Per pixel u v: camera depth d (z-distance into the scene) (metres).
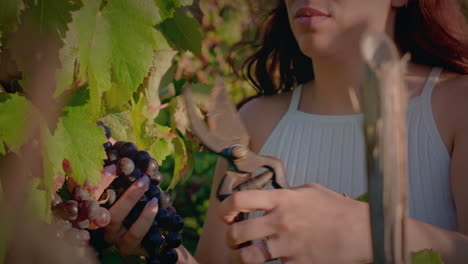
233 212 0.85
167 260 1.03
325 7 1.24
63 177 0.83
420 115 1.32
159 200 1.03
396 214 0.37
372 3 1.27
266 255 0.86
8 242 0.38
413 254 0.78
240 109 1.82
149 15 0.91
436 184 1.29
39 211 0.70
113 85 0.95
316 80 1.54
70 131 0.80
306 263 0.86
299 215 0.86
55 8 0.75
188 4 1.12
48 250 0.37
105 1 0.88
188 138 1.31
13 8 0.71
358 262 0.86
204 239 1.62
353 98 0.38
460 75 1.38
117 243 1.00
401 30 1.43
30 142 0.70
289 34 1.76
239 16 3.66
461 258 0.99
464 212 1.16
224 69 3.09
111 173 0.95
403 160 0.37
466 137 1.22
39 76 0.73
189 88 0.78
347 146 1.48
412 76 1.41
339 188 1.47
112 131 1.08
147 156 1.01
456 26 1.35
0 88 0.75
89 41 0.84
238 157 0.83
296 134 1.58
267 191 0.87
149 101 1.16
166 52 1.14
